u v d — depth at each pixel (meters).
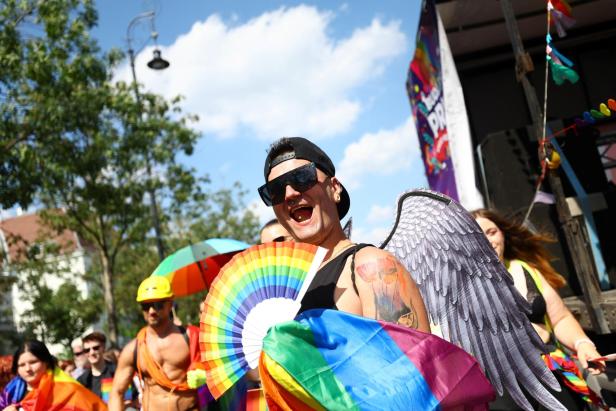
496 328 2.35
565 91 8.00
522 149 5.99
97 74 15.15
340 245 2.08
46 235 23.36
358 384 1.67
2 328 31.66
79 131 15.34
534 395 2.31
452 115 6.32
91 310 30.09
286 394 1.70
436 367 1.71
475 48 7.89
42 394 5.41
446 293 2.38
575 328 3.49
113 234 23.44
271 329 1.72
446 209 2.46
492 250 2.44
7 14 13.83
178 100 19.39
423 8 6.63
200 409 5.24
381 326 1.74
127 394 7.07
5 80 13.91
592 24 7.61
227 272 1.89
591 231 5.32
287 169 2.07
